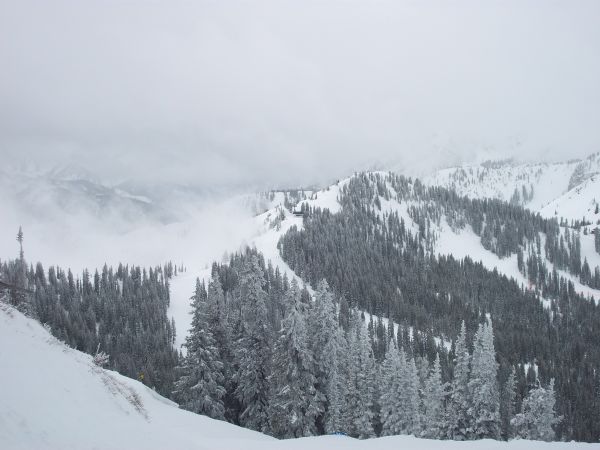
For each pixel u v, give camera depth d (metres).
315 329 47.00
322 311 46.81
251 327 48.06
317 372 46.34
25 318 20.50
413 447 21.88
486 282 173.88
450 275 177.25
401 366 52.28
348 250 179.62
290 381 42.62
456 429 52.75
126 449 13.15
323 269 160.88
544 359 123.69
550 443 21.47
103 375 21.23
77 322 120.88
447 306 150.25
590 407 100.56
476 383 51.81
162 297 142.88
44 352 17.11
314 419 43.94
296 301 43.47
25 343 16.55
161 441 15.91
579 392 104.62
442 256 190.00
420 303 152.62
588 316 157.12
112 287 149.75
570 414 96.12
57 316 119.38
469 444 22.06
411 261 185.12
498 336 129.88
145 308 132.38
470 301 156.50
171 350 111.81
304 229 196.38
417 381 51.94
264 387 46.78
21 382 13.12
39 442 10.52
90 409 14.97
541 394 52.28
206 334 44.88
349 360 50.47
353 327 61.28
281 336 43.34
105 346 116.50
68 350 20.81
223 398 48.47
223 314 50.16
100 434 13.23
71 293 144.38
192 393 43.75
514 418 53.03
